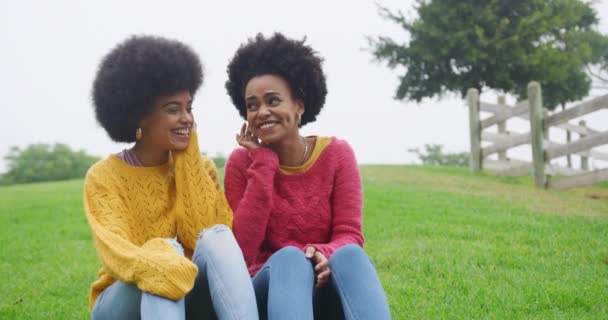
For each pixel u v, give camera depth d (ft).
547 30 74.18
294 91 10.16
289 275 8.40
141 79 9.35
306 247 9.21
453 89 77.87
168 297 7.91
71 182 59.31
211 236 8.79
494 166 44.21
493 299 13.25
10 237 25.02
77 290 16.39
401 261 17.38
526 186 37.35
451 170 48.88
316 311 9.50
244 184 10.31
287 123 10.01
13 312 14.33
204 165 10.12
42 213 31.86
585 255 17.43
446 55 75.20
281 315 8.09
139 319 8.58
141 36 9.81
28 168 122.31
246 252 9.61
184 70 9.52
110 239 8.61
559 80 76.89
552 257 17.39
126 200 9.49
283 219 9.90
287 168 10.09
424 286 14.73
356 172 10.31
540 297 13.41
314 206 9.97
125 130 9.67
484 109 45.14
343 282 8.54
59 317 13.78
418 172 45.78
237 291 8.16
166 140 9.64
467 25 73.67
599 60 84.28
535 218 24.11
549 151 36.76
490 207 27.14
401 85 80.59
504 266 16.49
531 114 37.45
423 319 12.21
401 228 22.31
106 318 8.66
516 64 74.90
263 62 10.06
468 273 15.61
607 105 33.81
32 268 19.45
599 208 27.61
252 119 9.98
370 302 8.25
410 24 77.56
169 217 9.68
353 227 9.91
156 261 7.98
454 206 27.53
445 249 18.54
